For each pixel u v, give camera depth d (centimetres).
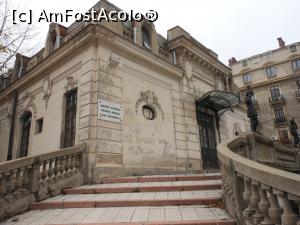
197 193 629
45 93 1220
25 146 1311
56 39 1324
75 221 485
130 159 991
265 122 3769
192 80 1470
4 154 1424
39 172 693
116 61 1019
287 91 3700
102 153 896
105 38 1009
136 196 634
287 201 276
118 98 1009
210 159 1454
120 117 993
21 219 545
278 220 293
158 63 1239
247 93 1112
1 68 1102
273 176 292
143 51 1164
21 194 629
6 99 1577
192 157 1287
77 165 836
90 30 979
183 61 1436
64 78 1120
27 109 1343
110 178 858
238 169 393
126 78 1074
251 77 4078
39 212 594
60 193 742
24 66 1616
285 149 1170
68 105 1082
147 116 1148
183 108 1343
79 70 1037
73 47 1054
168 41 1459
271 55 3966
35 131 1234
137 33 1209
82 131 916
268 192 313
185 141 1291
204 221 432
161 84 1255
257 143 896
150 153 1084
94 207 590
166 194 639
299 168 1233
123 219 479
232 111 1734
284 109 3662
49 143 1102
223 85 1834
